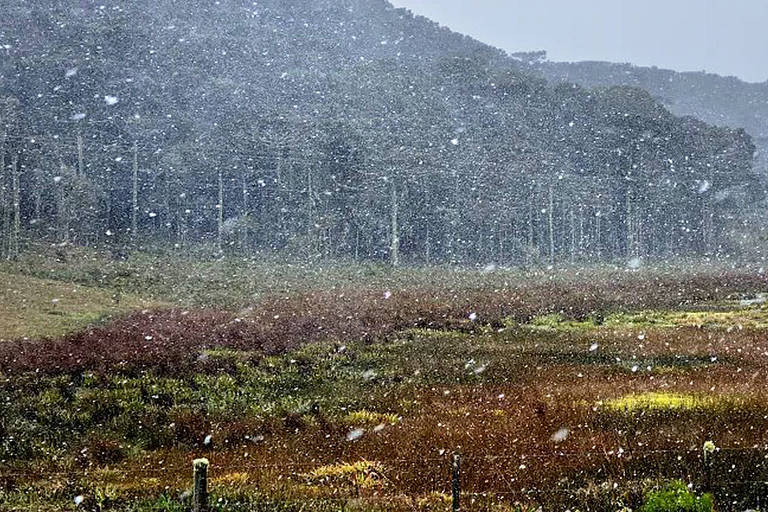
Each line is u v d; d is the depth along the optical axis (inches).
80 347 1722.4
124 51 6825.8
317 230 5502.0
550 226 5974.4
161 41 7839.6
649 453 872.3
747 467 809.5
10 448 995.3
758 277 4247.0
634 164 7042.3
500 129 7391.7
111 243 4734.3
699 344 1870.1
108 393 1315.2
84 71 5905.5
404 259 5797.2
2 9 6899.6
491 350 1862.7
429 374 1569.9
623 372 1540.4
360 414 1190.9
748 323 2346.2
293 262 4982.8
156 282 3526.1
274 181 5802.2
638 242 6712.6
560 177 6486.2
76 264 3777.1
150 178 5644.7
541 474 831.1
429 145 6476.4
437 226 6102.4
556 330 2253.9
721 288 3639.3
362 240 5930.1
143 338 1903.3
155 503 740.7
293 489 784.9
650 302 3029.0
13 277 3112.7
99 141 5511.8
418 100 7519.7
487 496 759.1
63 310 2471.7
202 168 5669.3
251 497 751.7
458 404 1250.0
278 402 1318.9
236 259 4845.0
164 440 1066.1
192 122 6505.9
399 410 1226.6
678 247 7219.5
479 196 5954.7
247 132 5935.0
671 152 7470.5
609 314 2674.7
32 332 2046.0
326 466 890.7
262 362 1692.9
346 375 1577.3
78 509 727.7
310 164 5625.0
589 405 1174.3
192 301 3041.3
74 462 936.9
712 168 7485.2
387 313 2564.0
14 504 743.7
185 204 5625.0
